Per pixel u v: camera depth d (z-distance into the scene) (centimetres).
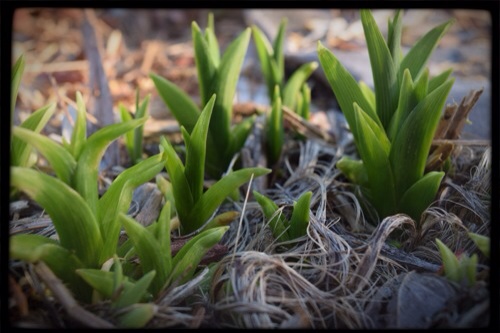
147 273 46
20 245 44
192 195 50
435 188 50
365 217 54
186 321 46
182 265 47
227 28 102
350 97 51
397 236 52
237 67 55
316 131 63
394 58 52
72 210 45
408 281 46
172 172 49
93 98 66
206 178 58
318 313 46
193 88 81
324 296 46
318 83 78
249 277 47
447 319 45
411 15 96
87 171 46
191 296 47
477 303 45
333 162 58
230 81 55
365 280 47
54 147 45
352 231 53
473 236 46
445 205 53
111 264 47
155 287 46
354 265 49
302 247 49
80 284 46
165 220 46
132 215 54
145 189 55
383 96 52
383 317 46
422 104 49
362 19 51
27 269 47
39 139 45
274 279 47
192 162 49
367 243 50
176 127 65
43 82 79
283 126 63
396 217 49
